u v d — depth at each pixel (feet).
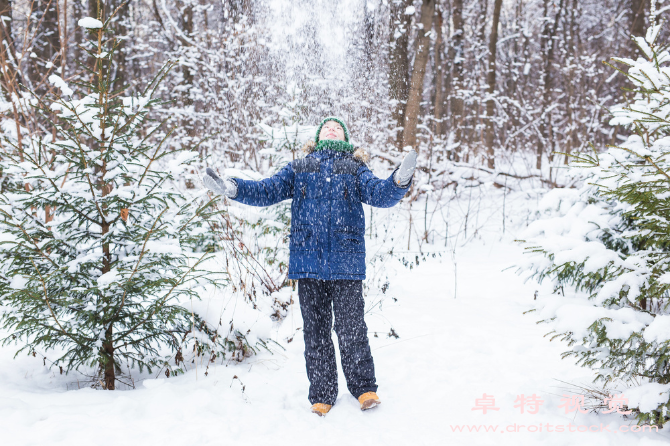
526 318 12.71
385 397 8.43
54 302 7.59
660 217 7.18
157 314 8.50
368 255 18.34
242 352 10.08
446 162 33.96
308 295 7.86
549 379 8.92
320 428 7.05
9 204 7.76
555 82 51.42
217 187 7.13
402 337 11.41
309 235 7.73
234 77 28.73
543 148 41.96
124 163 8.35
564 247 8.02
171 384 8.05
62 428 6.48
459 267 18.61
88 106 7.91
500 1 40.45
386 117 29.14
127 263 8.18
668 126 7.06
